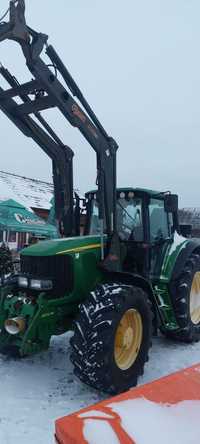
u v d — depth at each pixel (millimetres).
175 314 4824
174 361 4387
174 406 1528
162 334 5445
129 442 1271
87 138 3877
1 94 3898
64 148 4449
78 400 3316
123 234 4730
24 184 20922
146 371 4062
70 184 4523
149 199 4660
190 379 1800
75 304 3945
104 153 4078
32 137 4199
